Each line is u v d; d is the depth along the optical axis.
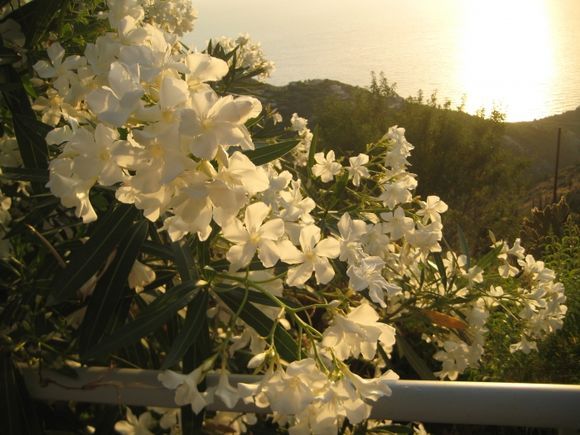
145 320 1.08
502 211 10.05
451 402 1.01
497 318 2.89
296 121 2.88
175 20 2.69
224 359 1.04
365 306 1.04
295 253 1.10
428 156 11.09
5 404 1.16
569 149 18.19
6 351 1.22
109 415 1.46
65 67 1.32
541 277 2.23
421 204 2.18
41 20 1.57
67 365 1.14
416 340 2.98
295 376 0.94
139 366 1.42
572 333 3.50
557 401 1.00
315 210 2.14
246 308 1.13
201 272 1.24
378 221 2.22
